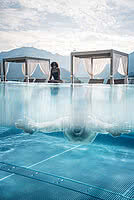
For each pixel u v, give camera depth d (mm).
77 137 2242
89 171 1440
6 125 2645
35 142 2088
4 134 2314
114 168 1490
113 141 2080
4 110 3664
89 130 2406
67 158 1685
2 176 1352
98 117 3068
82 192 1153
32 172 1408
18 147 1957
